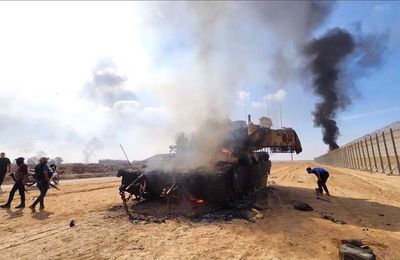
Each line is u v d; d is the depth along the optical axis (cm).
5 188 1371
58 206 831
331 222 624
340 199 956
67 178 2353
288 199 941
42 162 797
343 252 402
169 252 431
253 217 661
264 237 509
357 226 594
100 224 603
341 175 2138
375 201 916
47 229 568
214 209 746
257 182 1130
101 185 1512
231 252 432
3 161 1145
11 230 564
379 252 437
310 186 1368
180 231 541
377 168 2742
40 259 410
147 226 582
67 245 468
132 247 454
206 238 498
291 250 445
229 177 752
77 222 623
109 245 466
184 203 808
